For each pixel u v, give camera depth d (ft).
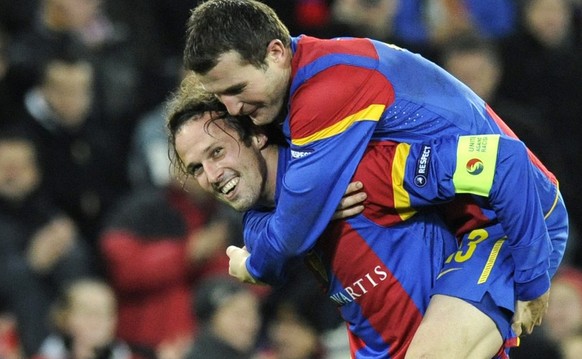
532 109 109.81
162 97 108.88
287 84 50.62
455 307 50.67
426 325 50.52
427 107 50.98
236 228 95.40
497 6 114.42
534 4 112.27
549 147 88.79
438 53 104.32
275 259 51.47
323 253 53.11
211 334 86.58
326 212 50.57
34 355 88.63
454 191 50.01
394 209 51.47
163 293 93.61
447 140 50.47
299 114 50.08
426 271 52.06
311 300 92.27
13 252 91.40
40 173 97.81
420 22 109.50
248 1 50.37
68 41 104.99
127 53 109.29
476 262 51.47
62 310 86.48
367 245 52.06
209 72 49.78
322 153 49.90
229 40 49.34
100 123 103.50
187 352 86.74
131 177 103.04
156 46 112.27
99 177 100.73
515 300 51.31
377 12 104.68
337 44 50.98
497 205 50.01
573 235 104.68
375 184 51.06
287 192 50.31
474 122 51.52
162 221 94.38
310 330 91.97
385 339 53.11
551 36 112.27
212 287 87.15
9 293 90.07
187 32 50.78
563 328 90.74
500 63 110.63
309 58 50.47
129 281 93.25
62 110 98.94
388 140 51.31
